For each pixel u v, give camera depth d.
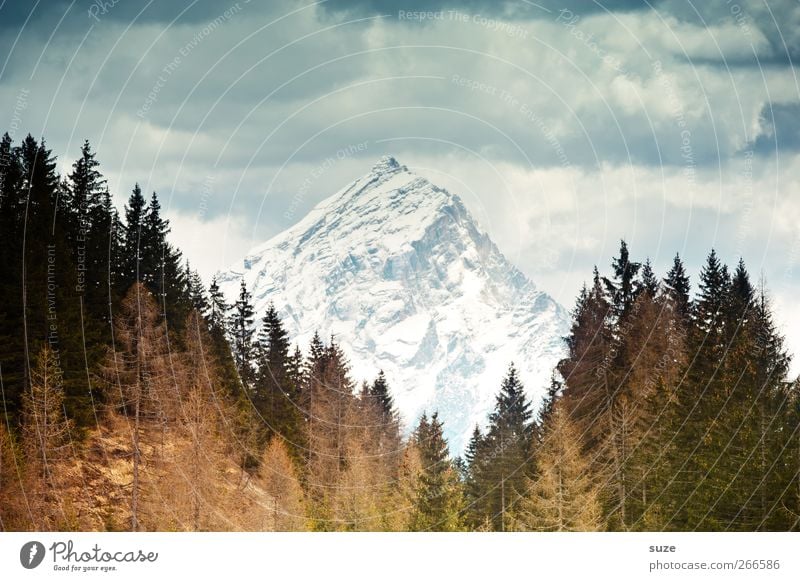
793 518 47.53
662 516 50.50
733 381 53.22
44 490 49.72
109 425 55.59
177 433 57.03
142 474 53.84
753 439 49.62
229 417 63.03
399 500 56.28
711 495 49.22
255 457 61.44
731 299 59.31
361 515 56.06
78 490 51.06
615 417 56.62
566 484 51.66
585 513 50.62
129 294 60.59
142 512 52.09
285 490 56.97
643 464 53.00
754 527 47.91
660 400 56.28
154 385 58.16
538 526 51.47
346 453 62.84
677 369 58.97
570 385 60.53
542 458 54.62
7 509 47.97
